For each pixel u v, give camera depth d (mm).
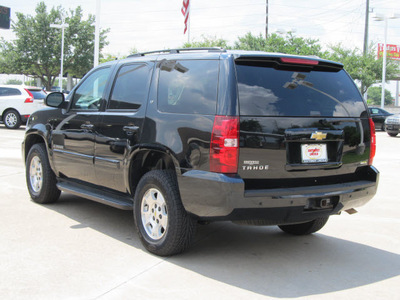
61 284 3594
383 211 6512
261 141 3744
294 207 3842
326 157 4121
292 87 4035
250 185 3754
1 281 3623
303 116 3965
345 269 4168
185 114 4039
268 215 3801
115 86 5051
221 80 3850
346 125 4238
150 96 4484
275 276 3920
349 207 4312
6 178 7996
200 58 4156
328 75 4344
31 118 6379
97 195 5125
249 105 3764
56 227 5164
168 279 3758
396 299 3527
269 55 3959
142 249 4492
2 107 18562
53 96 5621
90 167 5141
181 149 3979
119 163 4668
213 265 4125
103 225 5312
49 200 6145
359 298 3525
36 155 6156
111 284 3617
